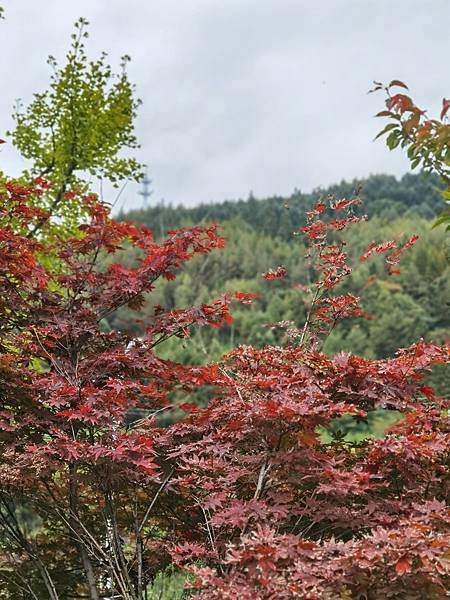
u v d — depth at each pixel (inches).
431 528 105.5
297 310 930.1
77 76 350.6
